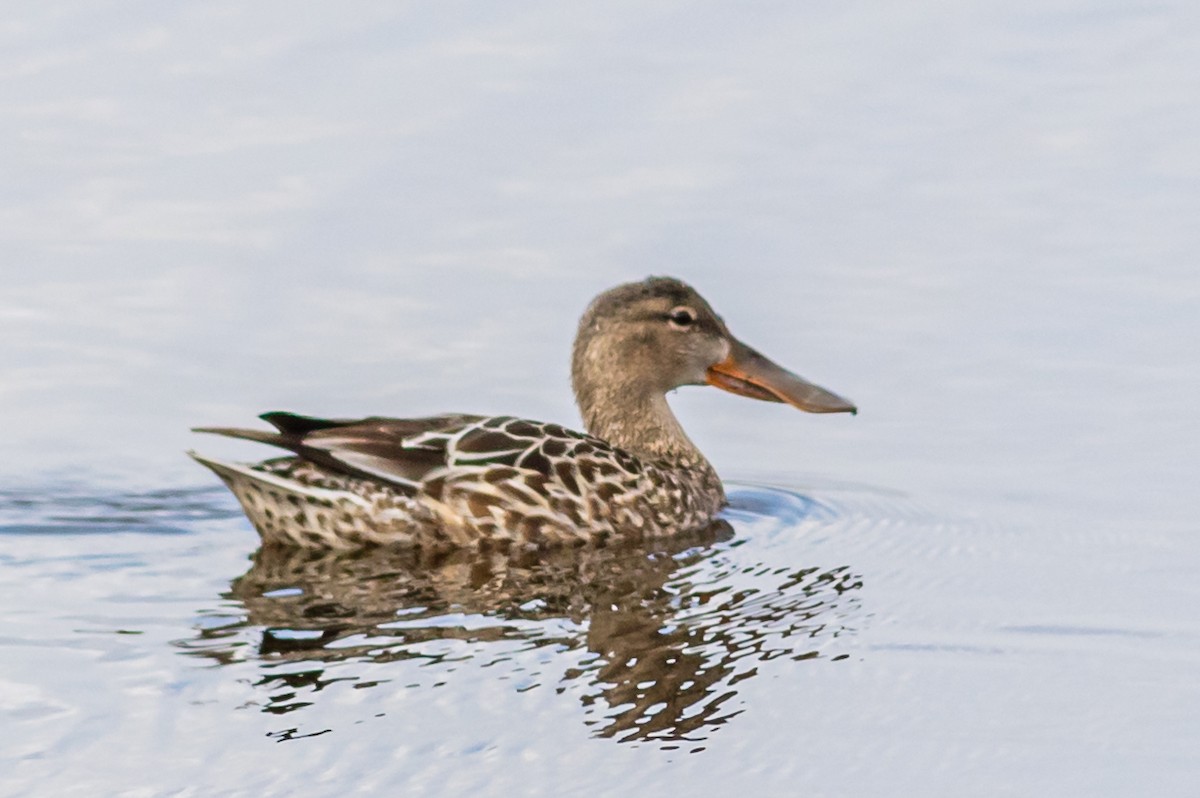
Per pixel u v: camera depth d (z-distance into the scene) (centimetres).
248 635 1350
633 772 1124
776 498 1836
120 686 1241
